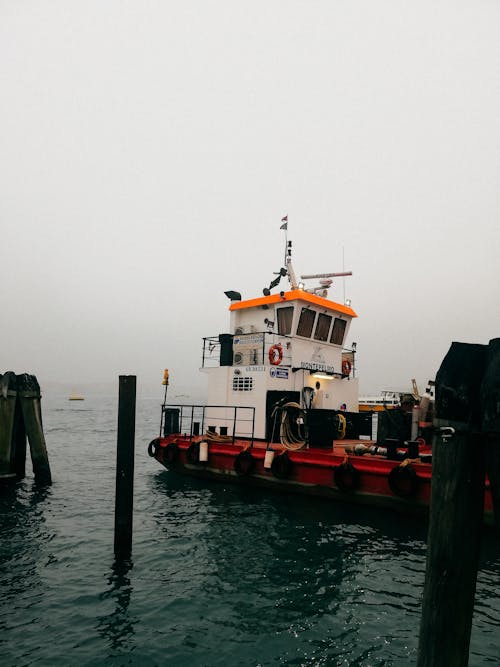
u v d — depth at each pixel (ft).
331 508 33.88
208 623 18.35
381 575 23.02
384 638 17.30
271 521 31.63
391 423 37.29
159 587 21.59
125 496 25.44
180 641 17.07
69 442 86.02
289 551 26.16
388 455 32.40
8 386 42.45
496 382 8.75
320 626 18.19
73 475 50.26
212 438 42.70
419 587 21.71
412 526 30.25
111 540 28.22
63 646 16.71
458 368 9.70
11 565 24.07
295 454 36.06
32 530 30.01
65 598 20.40
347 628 18.03
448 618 9.46
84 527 30.83
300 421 37.17
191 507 35.47
